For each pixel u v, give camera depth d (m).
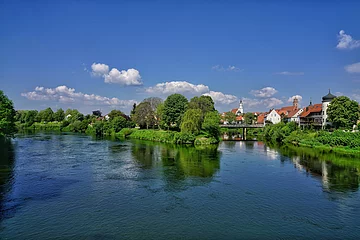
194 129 95.31
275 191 34.06
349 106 85.75
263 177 41.31
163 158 59.06
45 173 42.97
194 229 23.28
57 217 25.55
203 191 33.94
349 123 86.00
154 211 27.19
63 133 142.25
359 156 62.25
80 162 53.09
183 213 26.72
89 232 22.61
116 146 81.81
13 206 28.20
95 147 78.38
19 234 22.20
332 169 47.28
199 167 48.91
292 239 21.70
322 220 25.33
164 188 35.12
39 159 55.97
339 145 73.25
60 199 30.50
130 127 142.12
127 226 23.77
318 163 53.09
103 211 27.08
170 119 118.50
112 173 43.53
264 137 123.25
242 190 34.47
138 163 52.62
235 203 29.64
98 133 138.50
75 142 92.75
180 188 35.22
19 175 41.44
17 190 33.69
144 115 128.75
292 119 139.38
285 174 43.41
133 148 77.06
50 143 87.88
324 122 102.19
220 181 38.84
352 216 26.30
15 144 83.44
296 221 25.05
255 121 189.00
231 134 151.75
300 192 33.69
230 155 64.19
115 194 32.47
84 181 38.28
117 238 21.62
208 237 21.91
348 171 45.69
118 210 27.38
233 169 47.25
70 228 23.31
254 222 24.77
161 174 43.06
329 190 34.56
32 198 30.77
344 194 32.97
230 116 186.50
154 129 128.00
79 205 28.67
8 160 54.41
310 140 84.44
